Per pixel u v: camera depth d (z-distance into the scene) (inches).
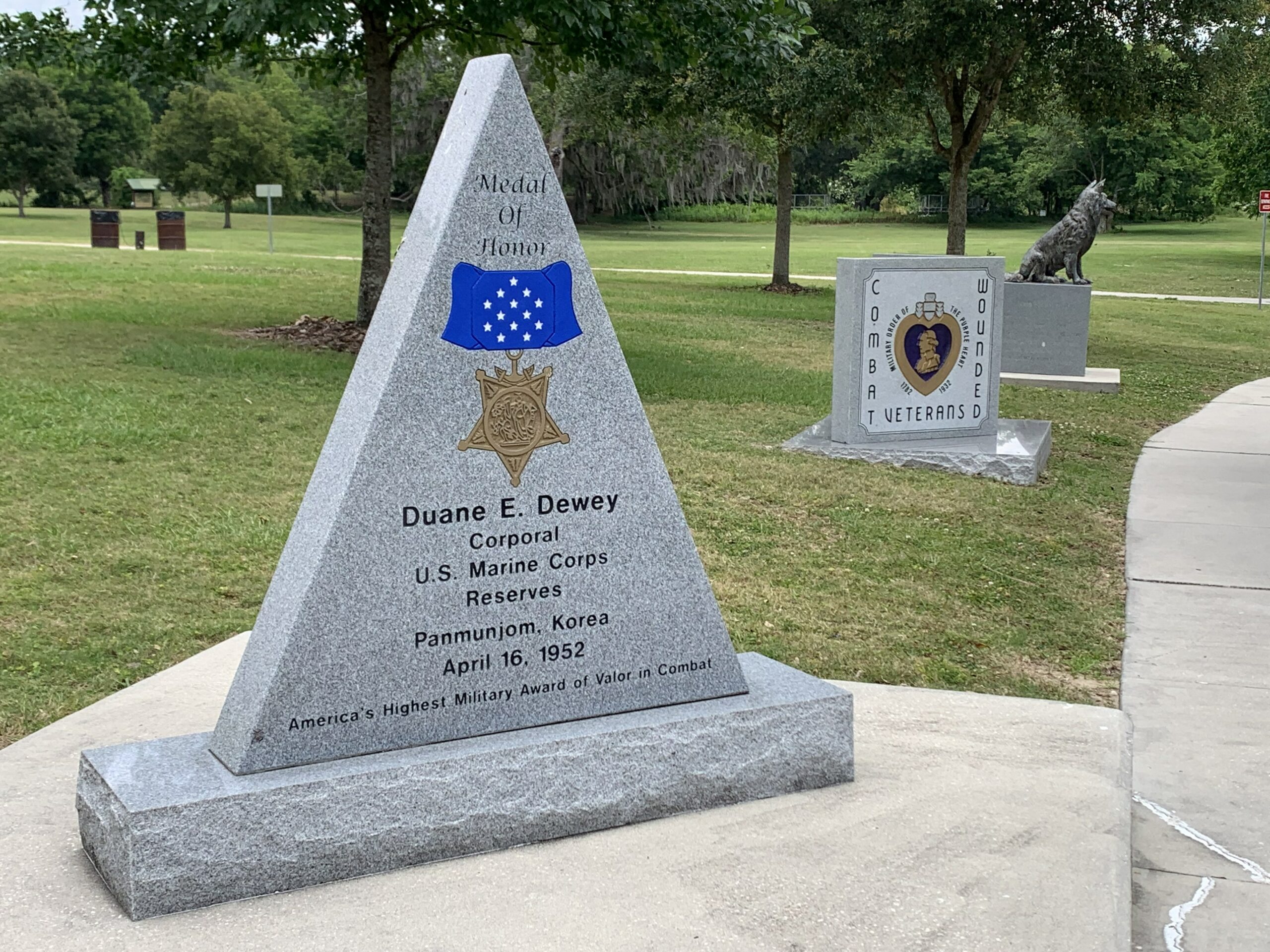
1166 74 732.0
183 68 540.4
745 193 2321.6
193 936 109.2
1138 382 549.6
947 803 137.9
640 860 124.1
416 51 526.3
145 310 605.3
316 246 1469.0
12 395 356.2
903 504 293.3
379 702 124.7
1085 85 740.7
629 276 1125.7
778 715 138.2
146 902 111.8
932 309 351.9
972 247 1855.3
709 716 134.8
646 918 114.1
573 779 128.5
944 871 123.4
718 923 113.7
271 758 119.9
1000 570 245.4
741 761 136.9
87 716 157.9
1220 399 506.3
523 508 130.3
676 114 919.7
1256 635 210.5
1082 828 132.7
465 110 132.2
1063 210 3085.6
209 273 887.7
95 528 237.9
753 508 281.9
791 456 339.9
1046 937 113.3
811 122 816.9
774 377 490.0
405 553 125.2
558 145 1405.0
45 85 2549.2
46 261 960.9
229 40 500.1
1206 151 2623.0
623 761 130.7
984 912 116.6
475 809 124.1
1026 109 855.1
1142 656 199.9
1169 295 1089.4
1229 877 133.6
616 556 135.2
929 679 186.7
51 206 3031.5
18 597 200.1
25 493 258.2
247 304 658.2
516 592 130.6
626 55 474.9
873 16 727.7
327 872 118.4
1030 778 144.9
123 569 217.2
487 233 127.8
